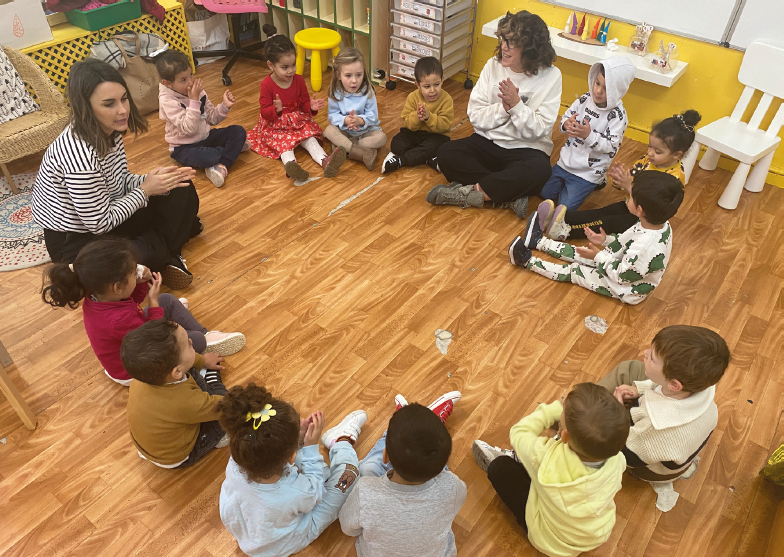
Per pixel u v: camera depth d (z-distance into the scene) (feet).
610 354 6.62
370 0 10.73
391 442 3.94
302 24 12.32
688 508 5.26
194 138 9.14
